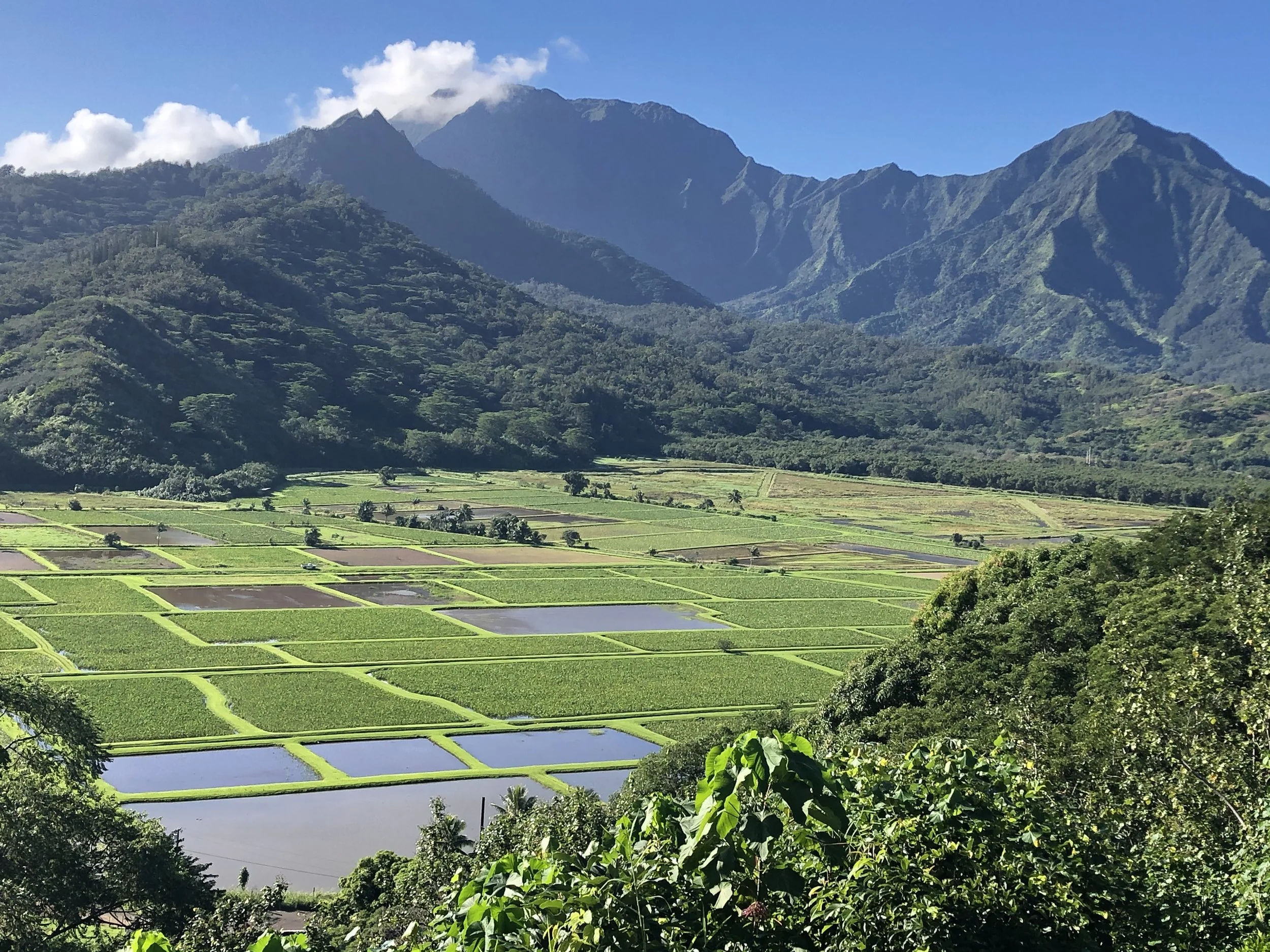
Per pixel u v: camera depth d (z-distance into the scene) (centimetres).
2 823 3975
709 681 10825
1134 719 3647
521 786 7300
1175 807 2986
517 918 1329
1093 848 1906
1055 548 8569
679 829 1438
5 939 3825
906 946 1611
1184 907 2050
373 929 4141
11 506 19888
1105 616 6688
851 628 13738
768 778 1355
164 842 4500
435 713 9331
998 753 2195
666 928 1375
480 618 13538
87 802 4472
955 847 1684
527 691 10150
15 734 6456
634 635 12812
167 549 17012
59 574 14525
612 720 9431
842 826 1347
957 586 8731
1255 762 2997
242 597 13888
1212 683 3519
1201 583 6188
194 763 7925
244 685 9862
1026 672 6391
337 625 12538
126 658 10594
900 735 6109
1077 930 1744
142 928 4412
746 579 17025
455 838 5688
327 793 7456
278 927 5141
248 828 6788
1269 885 2047
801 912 1570
